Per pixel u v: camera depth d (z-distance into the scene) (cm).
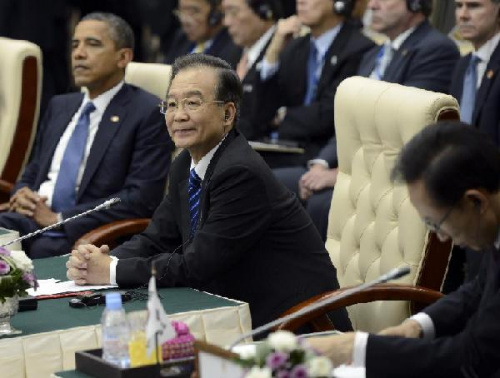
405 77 1631
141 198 1512
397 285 1056
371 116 1153
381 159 1148
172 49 2247
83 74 1537
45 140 1606
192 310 965
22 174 1686
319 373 635
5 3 2452
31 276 917
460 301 881
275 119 1852
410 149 770
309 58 1820
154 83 1627
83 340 914
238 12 1905
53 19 2478
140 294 1031
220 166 1091
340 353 789
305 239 1110
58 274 1135
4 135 1752
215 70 1119
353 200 1188
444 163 752
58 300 1018
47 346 903
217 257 1066
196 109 1106
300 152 1728
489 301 777
